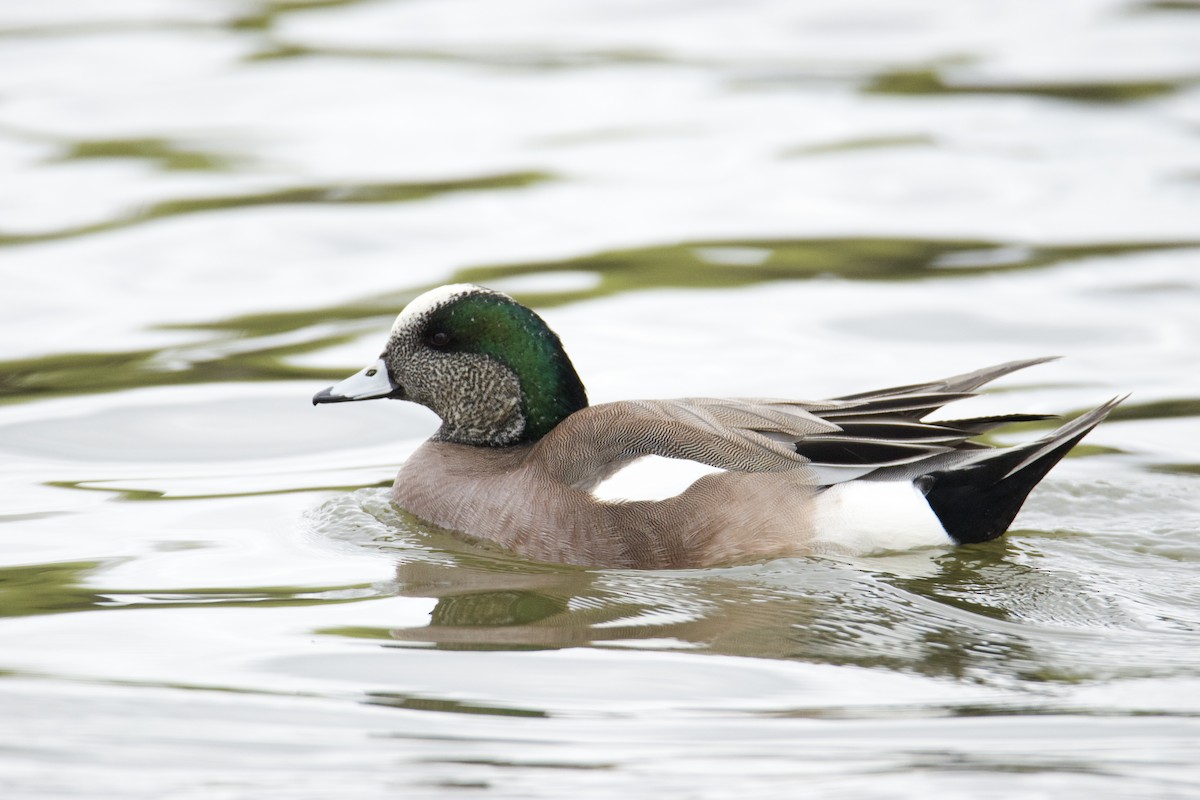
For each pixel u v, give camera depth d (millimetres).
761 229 18125
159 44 25344
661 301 16203
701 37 25719
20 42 25297
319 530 11141
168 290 16656
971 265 16969
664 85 23359
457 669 8750
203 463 12695
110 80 23516
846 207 18734
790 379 14188
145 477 12328
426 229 18281
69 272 17031
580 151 20828
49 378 14484
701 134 21359
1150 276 16406
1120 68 23203
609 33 26109
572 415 11203
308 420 13734
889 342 15062
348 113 22344
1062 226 17875
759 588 9836
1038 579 9906
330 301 16297
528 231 18188
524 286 16547
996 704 8195
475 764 7676
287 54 24969
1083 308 15711
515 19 26844
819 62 24172
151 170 20109
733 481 10352
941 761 7582
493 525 10852
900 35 25375
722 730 7973
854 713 8125
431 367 11656
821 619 9328
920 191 19156
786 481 10352
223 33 25984
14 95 22781
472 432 11680
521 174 20031
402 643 9109
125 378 14516
